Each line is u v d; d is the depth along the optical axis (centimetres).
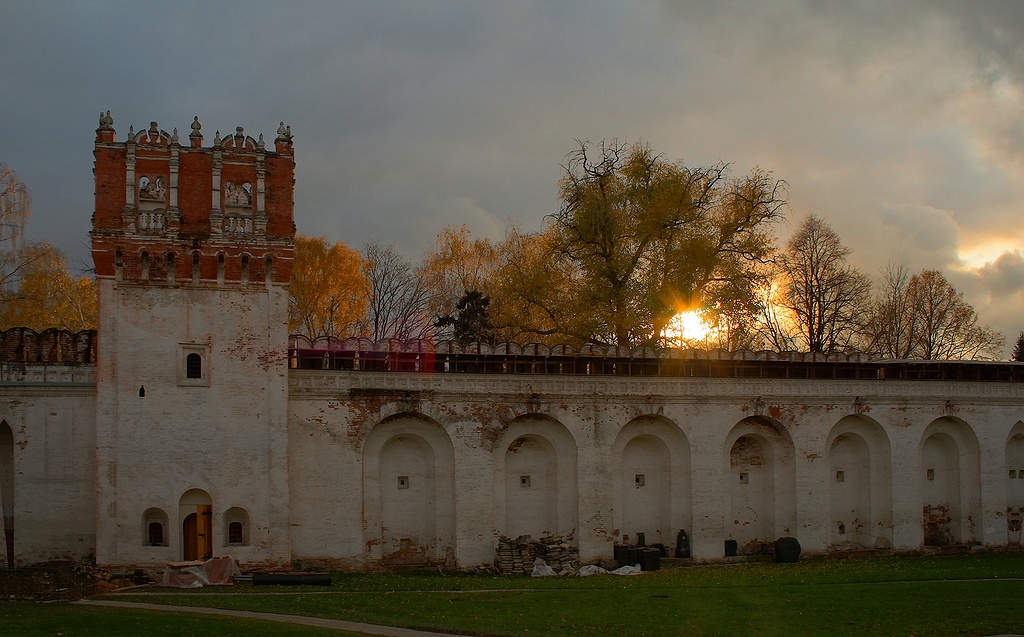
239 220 4325
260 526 4238
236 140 4375
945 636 3200
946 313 7919
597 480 4884
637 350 5066
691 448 5062
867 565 4941
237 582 4028
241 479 4238
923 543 5466
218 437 4231
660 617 3375
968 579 4419
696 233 5809
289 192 4409
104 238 4178
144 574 4081
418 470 4712
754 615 3453
